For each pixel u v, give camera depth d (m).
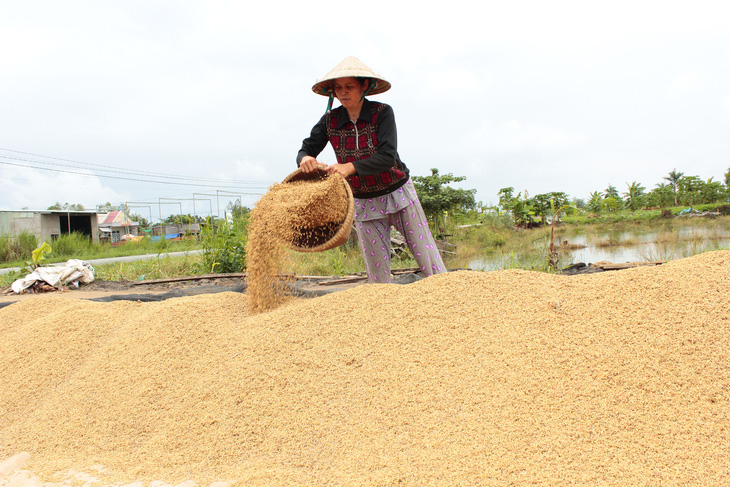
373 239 3.67
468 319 2.46
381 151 3.23
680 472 1.50
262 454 1.96
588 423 1.76
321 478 1.74
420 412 1.98
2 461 2.22
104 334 3.23
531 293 2.54
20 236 19.38
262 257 3.24
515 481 1.55
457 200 17.17
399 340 2.44
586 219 30.88
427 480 1.62
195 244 20.98
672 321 2.12
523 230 25.42
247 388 2.31
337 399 2.17
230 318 3.14
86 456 2.17
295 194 3.16
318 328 2.63
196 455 2.02
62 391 2.71
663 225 23.70
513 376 2.04
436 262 3.69
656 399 1.80
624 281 2.45
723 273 2.33
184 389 2.46
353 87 3.29
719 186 39.12
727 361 1.88
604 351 2.06
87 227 32.88
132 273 9.67
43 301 3.96
